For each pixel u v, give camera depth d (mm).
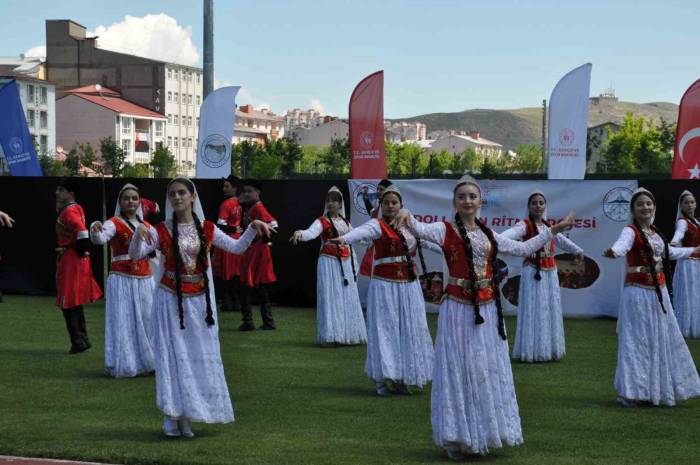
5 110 17188
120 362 9188
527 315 10336
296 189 15086
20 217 16234
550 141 15594
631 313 7992
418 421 7352
